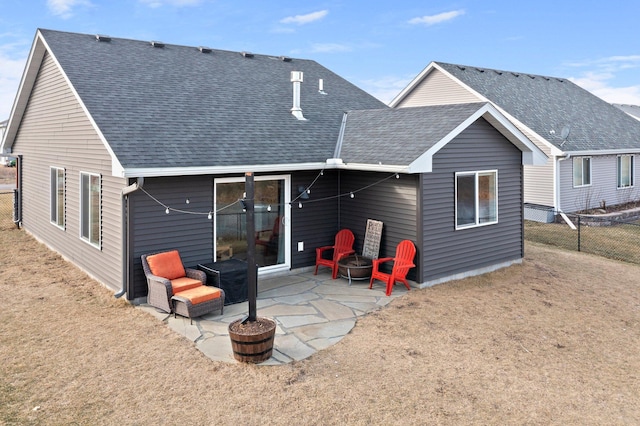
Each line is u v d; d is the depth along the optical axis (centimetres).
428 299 951
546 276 1151
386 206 1069
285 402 570
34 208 1513
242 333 659
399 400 580
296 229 1123
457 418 548
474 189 1106
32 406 559
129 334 763
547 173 1948
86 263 1105
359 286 1034
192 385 607
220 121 1105
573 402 592
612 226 1875
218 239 1018
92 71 1136
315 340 748
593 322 867
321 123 1286
